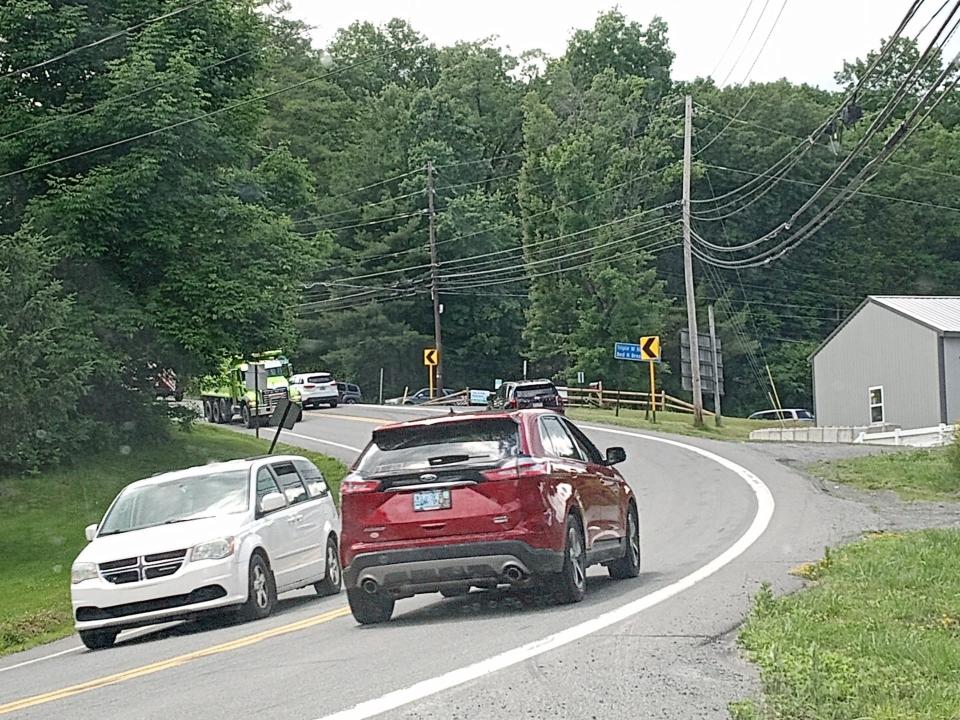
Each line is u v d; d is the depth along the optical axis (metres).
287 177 39.72
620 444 37.56
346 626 12.20
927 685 7.22
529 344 78.12
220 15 36.12
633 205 71.62
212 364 36.41
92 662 12.52
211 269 34.19
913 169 74.06
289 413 31.80
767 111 75.88
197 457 36.22
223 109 35.19
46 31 33.16
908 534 15.23
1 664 14.25
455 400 68.56
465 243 79.31
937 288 75.38
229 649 11.41
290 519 16.02
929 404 45.81
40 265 25.78
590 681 7.82
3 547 25.28
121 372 33.81
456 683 7.97
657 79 85.88
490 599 13.27
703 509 21.25
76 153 33.41
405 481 11.44
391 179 83.19
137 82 32.53
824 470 26.14
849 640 8.59
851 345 49.81
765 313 76.38
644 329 68.19
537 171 74.19
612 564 13.66
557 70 83.38
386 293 81.00
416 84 99.75
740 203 75.69
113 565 14.04
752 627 9.16
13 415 24.41
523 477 11.31
